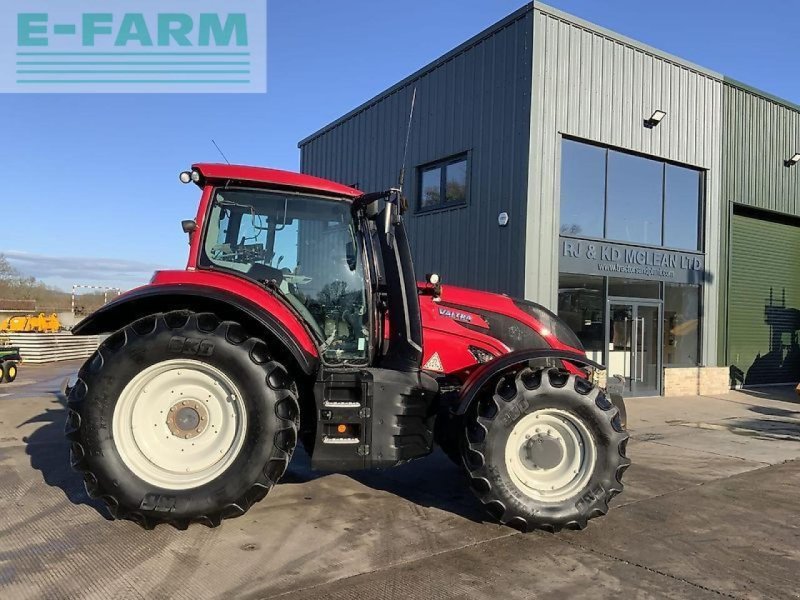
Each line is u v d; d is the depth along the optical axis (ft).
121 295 12.64
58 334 60.39
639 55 36.32
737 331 44.11
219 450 11.98
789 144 45.60
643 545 12.09
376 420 12.25
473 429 12.51
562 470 12.78
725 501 15.34
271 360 11.97
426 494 15.11
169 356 11.64
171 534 11.96
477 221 34.81
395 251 13.29
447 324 14.96
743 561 11.37
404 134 40.98
